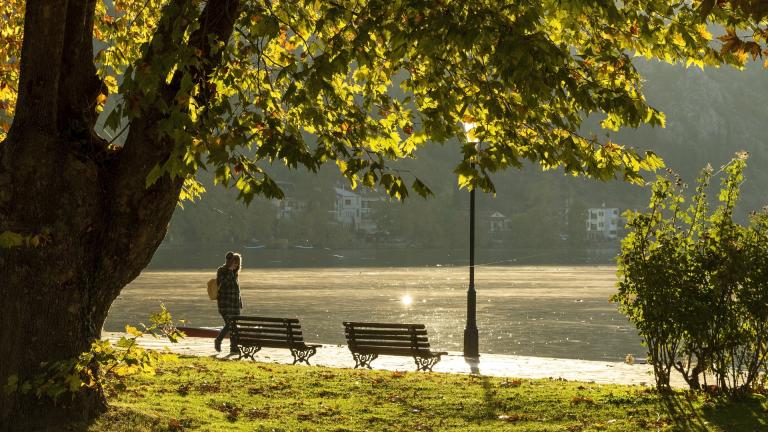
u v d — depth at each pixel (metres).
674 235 12.65
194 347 21.69
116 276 9.72
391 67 10.80
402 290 76.31
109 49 13.88
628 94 10.34
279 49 11.63
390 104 11.11
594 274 114.25
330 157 9.25
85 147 9.62
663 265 12.28
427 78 10.57
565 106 9.96
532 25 8.54
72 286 9.34
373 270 127.38
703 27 10.25
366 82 11.16
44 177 9.18
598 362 20.41
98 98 9.98
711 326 12.24
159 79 8.42
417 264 157.25
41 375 8.75
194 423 10.42
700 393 12.55
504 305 59.81
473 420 11.46
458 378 14.67
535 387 13.71
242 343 19.27
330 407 12.02
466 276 106.88
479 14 8.45
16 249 9.17
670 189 12.67
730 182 12.48
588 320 48.81
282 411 11.69
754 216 12.48
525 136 10.54
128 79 8.38
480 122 10.32
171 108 8.25
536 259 193.62
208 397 12.15
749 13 7.62
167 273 107.69
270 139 8.41
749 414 10.98
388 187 9.07
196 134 8.21
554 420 11.33
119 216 9.57
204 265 139.38
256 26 9.33
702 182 12.71
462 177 9.16
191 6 8.68
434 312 53.91
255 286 81.56
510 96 10.01
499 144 9.30
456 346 36.19
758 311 11.93
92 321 9.59
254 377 14.09
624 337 40.47
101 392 9.99
